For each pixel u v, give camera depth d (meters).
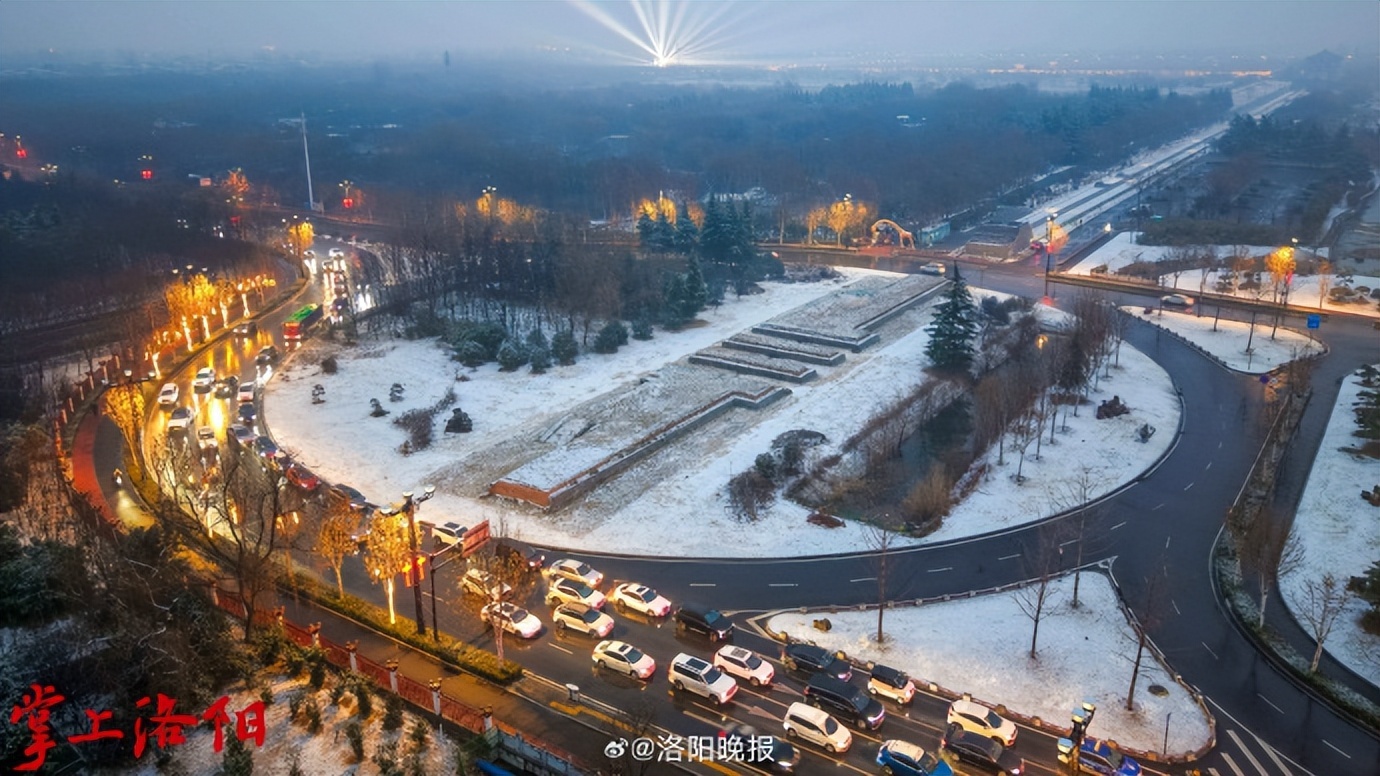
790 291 164.12
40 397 106.62
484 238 165.50
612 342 130.62
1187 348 131.12
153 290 156.25
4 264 162.38
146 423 104.06
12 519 77.56
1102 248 196.12
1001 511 84.75
